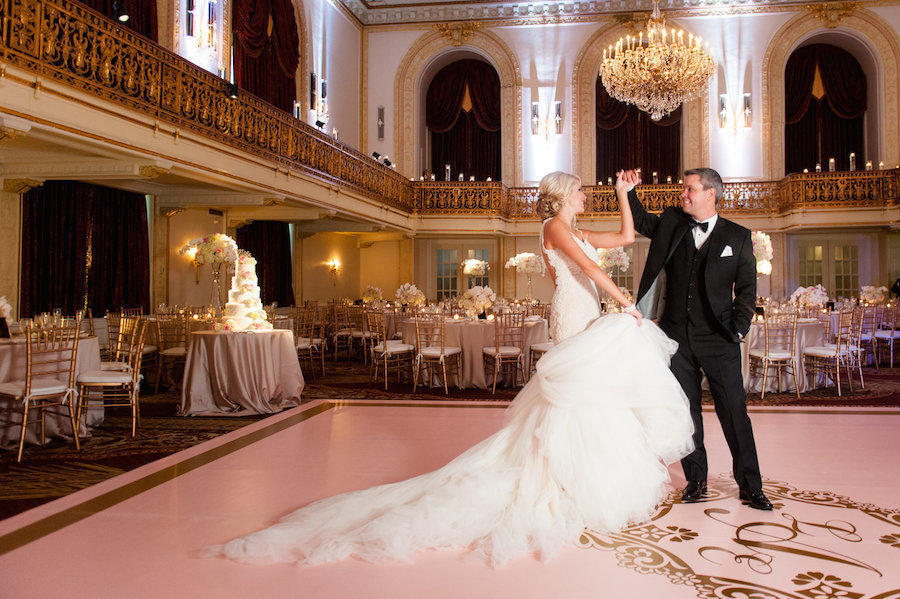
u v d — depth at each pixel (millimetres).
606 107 17062
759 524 3113
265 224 13195
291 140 9906
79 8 5891
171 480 3963
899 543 2867
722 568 2625
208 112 7891
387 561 2699
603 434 3055
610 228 15727
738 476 3412
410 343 8578
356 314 12047
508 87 16672
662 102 11445
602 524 3000
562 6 16422
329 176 11078
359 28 16953
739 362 3455
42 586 2496
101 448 5047
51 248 8273
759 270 8688
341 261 16531
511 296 16734
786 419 5727
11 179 7281
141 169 6988
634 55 11164
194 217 11008
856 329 8219
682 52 10930
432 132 18234
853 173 14031
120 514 3348
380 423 5738
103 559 2760
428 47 16844
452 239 17172
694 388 3484
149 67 6859
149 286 10078
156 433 5578
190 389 6457
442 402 6953
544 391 3098
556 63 16516
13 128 5219
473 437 5137
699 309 3449
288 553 2787
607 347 3160
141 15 9203
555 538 2830
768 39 15805
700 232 3506
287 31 13070
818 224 14164
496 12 16641
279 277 13688
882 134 15469
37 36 5438
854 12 15484
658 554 2771
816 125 17000
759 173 15828
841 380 8750
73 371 5004
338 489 3748
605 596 2391
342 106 15898
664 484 3418
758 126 15844
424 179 16219
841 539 2918
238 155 8453
